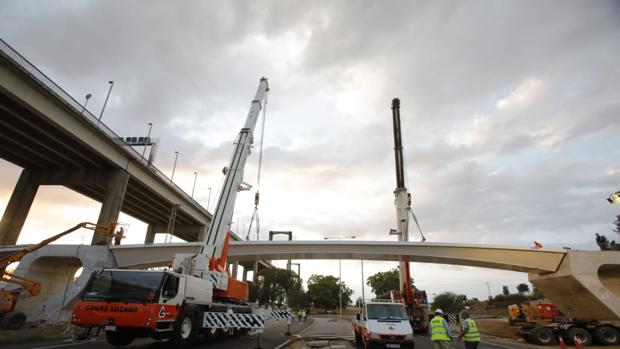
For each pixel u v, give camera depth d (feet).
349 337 74.23
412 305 97.76
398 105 134.00
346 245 128.77
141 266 127.03
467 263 126.62
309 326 125.70
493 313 235.20
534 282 121.29
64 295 109.29
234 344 52.31
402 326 48.88
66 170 157.79
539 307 81.35
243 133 77.82
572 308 113.60
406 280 103.96
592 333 73.10
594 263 106.22
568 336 73.05
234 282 61.82
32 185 157.58
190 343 45.16
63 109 118.21
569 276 106.83
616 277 110.42
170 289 40.93
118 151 150.92
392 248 123.75
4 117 119.03
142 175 167.73
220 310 54.24
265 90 90.58
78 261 128.47
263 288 261.85
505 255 118.83
